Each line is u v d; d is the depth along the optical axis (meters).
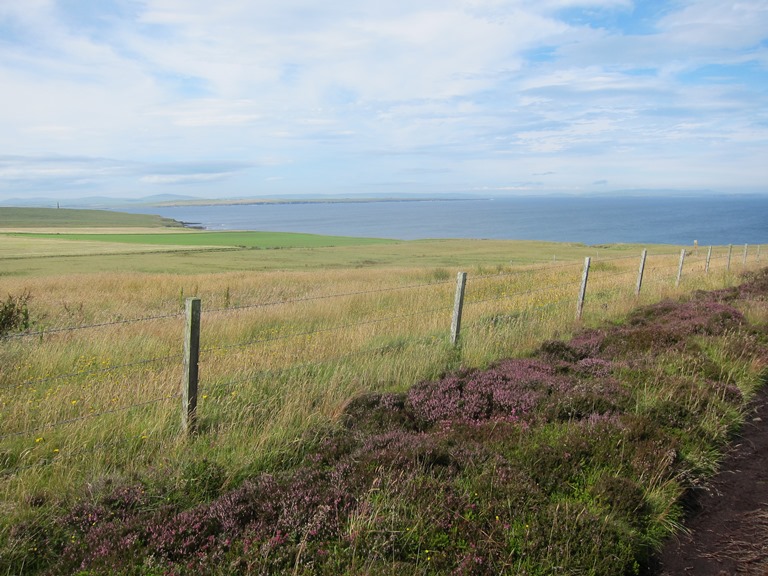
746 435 6.17
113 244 76.19
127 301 18.23
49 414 5.77
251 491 4.23
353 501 4.06
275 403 6.18
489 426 5.62
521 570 3.49
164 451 5.05
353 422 5.94
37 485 4.48
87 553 3.56
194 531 3.78
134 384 6.89
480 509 4.05
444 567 3.47
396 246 76.75
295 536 3.73
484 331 9.72
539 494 4.23
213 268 42.00
